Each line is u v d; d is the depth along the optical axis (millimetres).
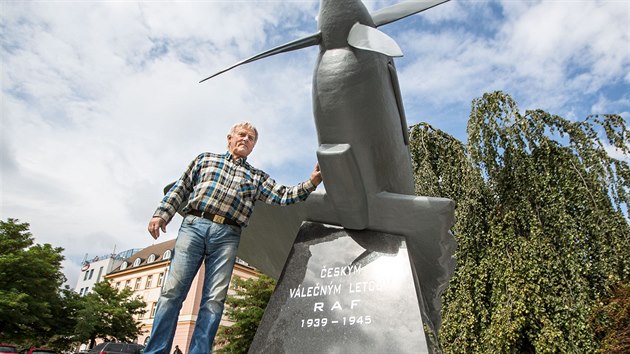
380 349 2498
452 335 9789
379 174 2990
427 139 12711
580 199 9773
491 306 9922
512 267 9523
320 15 2914
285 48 2971
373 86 2820
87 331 21672
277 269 3842
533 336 8844
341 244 3057
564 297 8773
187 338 28484
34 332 19531
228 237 2492
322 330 2674
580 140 10453
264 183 2744
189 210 2547
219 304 2369
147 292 36594
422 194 11562
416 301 2637
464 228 10805
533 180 10312
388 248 2947
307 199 3199
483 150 11344
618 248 9047
